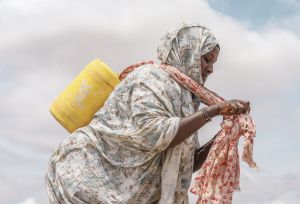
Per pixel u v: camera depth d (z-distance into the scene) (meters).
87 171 6.09
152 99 6.01
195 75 6.29
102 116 6.23
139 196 6.13
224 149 6.34
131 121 6.07
